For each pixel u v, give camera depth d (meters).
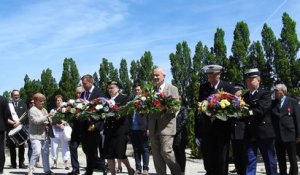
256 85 7.64
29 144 11.46
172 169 7.68
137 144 11.05
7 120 10.13
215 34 32.94
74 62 46.25
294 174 9.05
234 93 7.46
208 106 6.93
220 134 7.11
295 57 26.69
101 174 10.70
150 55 45.50
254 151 8.37
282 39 26.86
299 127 9.08
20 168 12.71
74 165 9.70
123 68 48.00
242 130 8.59
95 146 9.24
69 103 9.05
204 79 32.03
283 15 27.03
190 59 46.34
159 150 7.85
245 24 28.20
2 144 10.10
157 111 7.43
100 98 8.70
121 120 8.59
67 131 11.98
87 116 8.80
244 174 8.63
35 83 47.34
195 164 14.62
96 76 49.16
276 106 9.20
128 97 9.09
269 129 7.79
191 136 17.11
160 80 7.91
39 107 10.19
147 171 11.01
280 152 9.22
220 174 7.10
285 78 26.12
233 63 27.61
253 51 27.73
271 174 7.82
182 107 9.47
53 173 10.34
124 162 8.72
